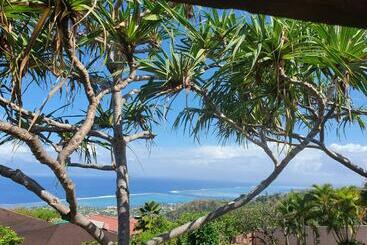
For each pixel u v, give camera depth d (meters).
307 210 33.69
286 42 5.01
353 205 32.59
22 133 3.90
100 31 4.59
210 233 21.52
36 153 4.07
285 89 5.33
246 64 5.14
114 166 6.59
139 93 5.48
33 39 3.60
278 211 35.09
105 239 5.01
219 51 5.50
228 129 6.66
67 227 14.12
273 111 5.53
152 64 5.24
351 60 5.02
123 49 5.03
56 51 3.89
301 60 5.23
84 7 3.85
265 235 34.84
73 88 5.44
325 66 5.29
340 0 0.98
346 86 5.12
